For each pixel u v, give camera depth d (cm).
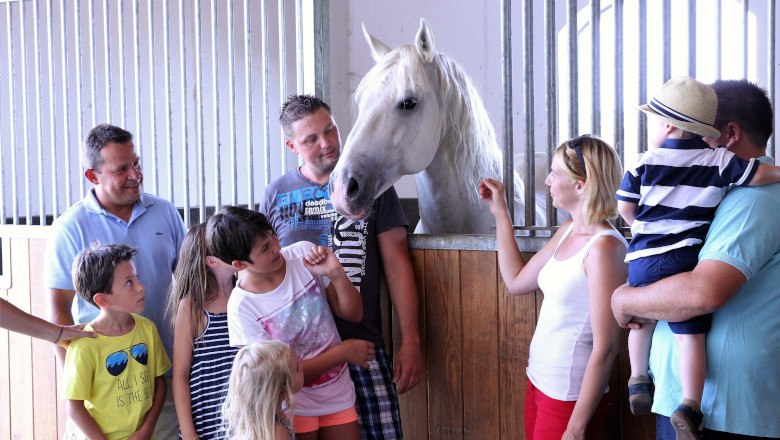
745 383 127
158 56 472
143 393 187
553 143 191
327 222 194
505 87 194
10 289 272
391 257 194
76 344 181
